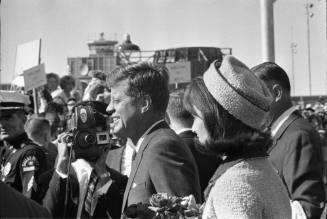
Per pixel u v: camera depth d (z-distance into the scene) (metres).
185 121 4.70
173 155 3.26
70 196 3.42
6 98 4.56
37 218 1.69
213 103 2.45
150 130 3.47
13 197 1.66
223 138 2.42
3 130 4.57
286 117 3.97
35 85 8.46
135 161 3.39
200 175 4.50
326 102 20.45
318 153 3.85
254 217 2.27
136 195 3.24
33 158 4.22
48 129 6.05
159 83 3.49
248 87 2.43
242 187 2.29
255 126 2.43
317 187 3.74
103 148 3.47
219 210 2.30
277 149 3.88
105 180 3.51
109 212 3.48
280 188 2.42
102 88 6.71
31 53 8.77
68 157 3.43
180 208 2.82
